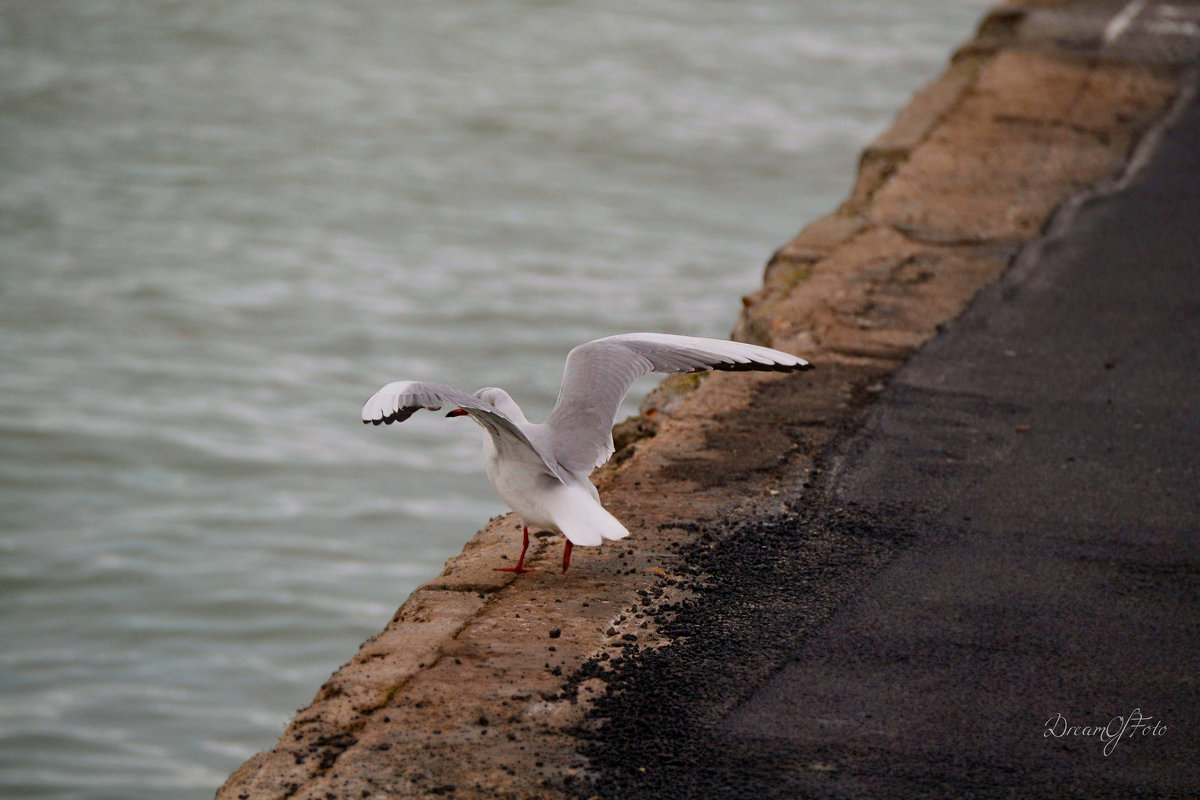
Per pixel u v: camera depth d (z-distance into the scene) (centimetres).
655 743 738
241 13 4409
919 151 1819
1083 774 718
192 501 1953
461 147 3322
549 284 2572
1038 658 823
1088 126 1916
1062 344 1290
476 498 1973
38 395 2191
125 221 2888
